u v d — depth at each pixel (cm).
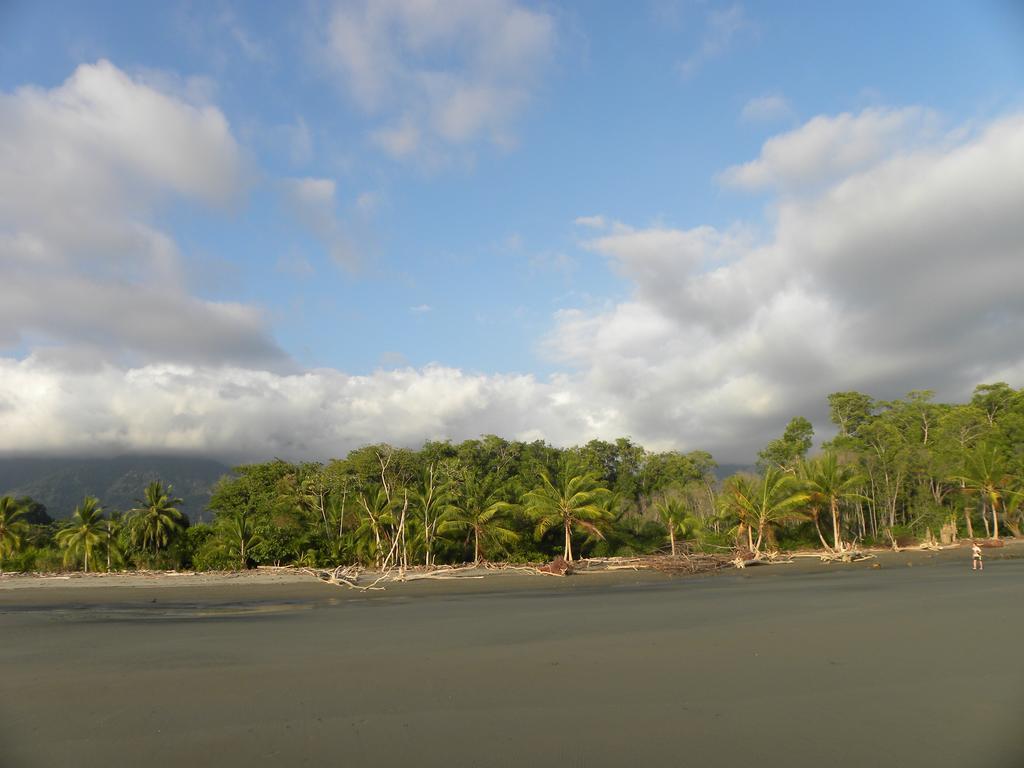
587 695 1105
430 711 1032
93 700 1123
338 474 6262
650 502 8000
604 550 5703
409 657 1451
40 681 1272
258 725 977
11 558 5825
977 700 1053
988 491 6212
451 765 820
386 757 848
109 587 3994
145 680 1263
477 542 5225
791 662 1317
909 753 843
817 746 868
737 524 5903
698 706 1035
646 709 1024
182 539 5912
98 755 871
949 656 1353
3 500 6050
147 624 2188
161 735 941
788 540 5997
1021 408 7906
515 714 1010
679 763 817
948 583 2967
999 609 1997
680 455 8212
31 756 872
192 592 3625
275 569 4847
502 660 1391
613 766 812
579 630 1802
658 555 5228
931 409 8069
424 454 7106
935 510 6450
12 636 1928
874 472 6675
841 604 2248
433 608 2564
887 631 1645
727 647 1480
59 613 2650
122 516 6041
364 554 5256
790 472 5684
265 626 2077
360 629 1944
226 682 1236
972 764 809
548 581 3969
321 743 900
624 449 8219
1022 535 6656
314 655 1505
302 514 5784
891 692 1098
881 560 4988
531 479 7100
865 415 8156
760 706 1032
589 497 5316
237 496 6500
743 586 3225
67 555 5719
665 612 2170
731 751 853
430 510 5141
